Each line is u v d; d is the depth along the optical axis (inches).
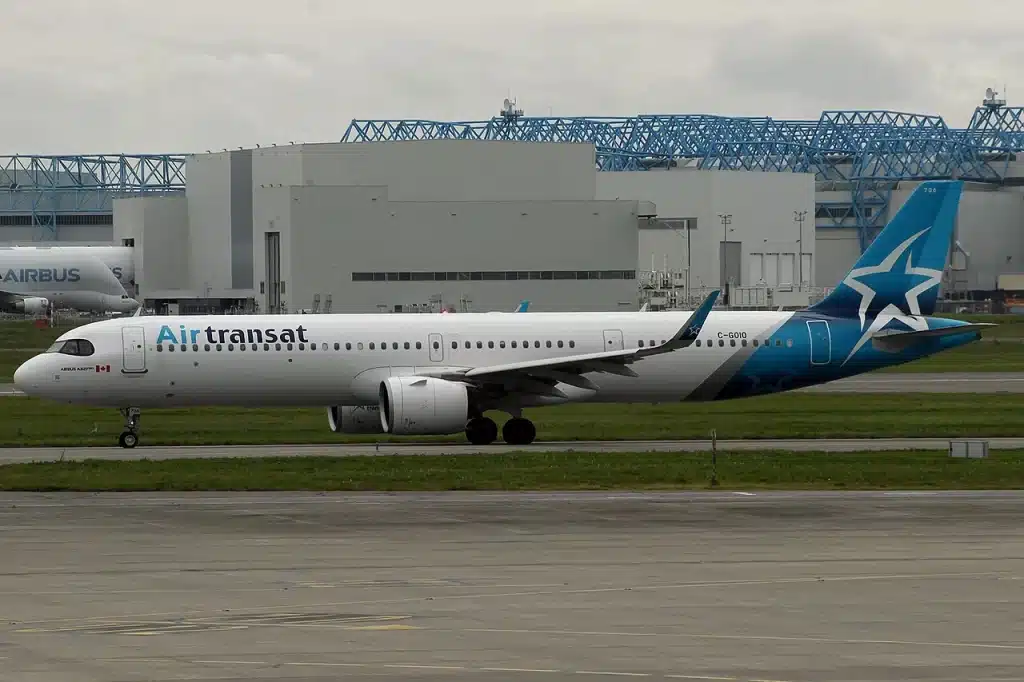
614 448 6624.0
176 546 3843.5
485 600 3122.5
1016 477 5319.9
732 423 7795.3
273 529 4143.7
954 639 2755.9
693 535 4023.1
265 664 2559.1
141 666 2544.3
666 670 2518.5
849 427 7529.5
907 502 4719.5
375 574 3432.6
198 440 6973.4
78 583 3321.9
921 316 7357.3
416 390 6515.8
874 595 3171.8
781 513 4461.1
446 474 5374.0
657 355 7042.3
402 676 2475.4
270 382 6781.5
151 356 6663.4
